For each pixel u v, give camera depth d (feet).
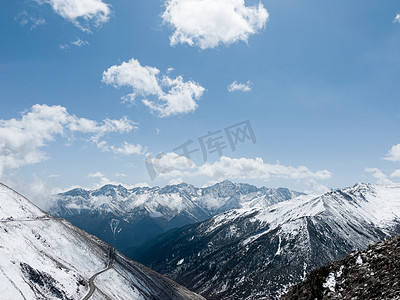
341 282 126.82
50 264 247.70
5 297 160.35
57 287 214.48
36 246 271.49
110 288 305.73
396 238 130.11
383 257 121.19
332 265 145.28
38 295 187.73
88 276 301.63
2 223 270.87
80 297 231.09
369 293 106.01
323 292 128.77
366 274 118.73
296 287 154.51
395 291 97.19
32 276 202.69
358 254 136.77
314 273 149.48
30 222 323.78
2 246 214.69
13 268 192.13
